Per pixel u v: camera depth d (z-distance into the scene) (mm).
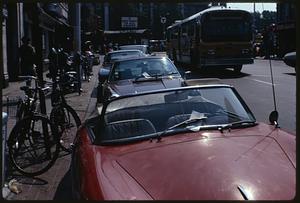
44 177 6363
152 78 9492
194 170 3145
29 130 6867
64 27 26266
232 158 3307
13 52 20672
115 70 9992
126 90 8766
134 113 4418
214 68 27297
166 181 3066
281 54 43844
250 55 24422
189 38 28203
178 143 3723
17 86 18516
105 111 4406
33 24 8422
